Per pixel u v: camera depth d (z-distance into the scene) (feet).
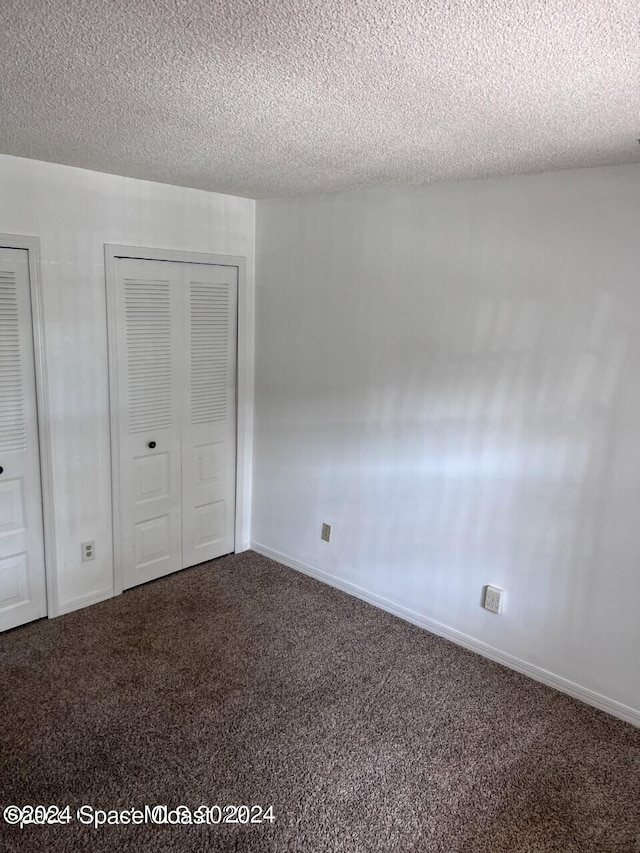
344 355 11.22
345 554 11.88
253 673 9.29
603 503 8.48
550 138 6.68
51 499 10.13
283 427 12.55
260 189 10.85
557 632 9.16
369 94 5.51
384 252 10.34
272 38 4.35
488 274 9.17
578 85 5.00
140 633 10.22
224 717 8.29
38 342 9.55
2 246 8.93
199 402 12.11
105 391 10.54
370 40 4.31
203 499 12.62
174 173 9.64
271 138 7.23
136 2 3.84
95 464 10.64
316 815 6.81
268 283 12.28
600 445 8.40
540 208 8.54
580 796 7.23
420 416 10.30
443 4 3.68
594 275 8.18
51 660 9.37
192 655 9.68
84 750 7.58
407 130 6.65
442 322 9.79
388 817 6.82
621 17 3.72
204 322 11.84
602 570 8.60
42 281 9.43
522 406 9.07
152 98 5.85
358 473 11.37
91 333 10.17
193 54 4.70
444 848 6.48
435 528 10.39
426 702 8.80
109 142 7.73
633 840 6.67
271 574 12.60
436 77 4.99
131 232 10.37
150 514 11.71
